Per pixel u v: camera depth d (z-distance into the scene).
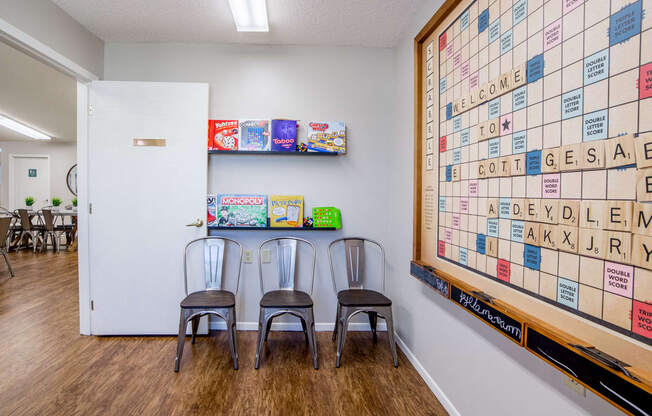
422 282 1.80
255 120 2.44
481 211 1.32
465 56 1.44
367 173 2.59
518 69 1.10
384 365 2.07
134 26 2.27
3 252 3.95
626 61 0.73
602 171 0.79
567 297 0.90
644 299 0.69
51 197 7.17
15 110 5.37
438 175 1.72
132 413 1.58
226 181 2.54
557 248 0.93
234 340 2.01
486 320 1.20
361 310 2.04
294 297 2.18
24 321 2.64
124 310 2.40
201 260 2.43
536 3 1.01
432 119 1.79
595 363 0.76
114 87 2.37
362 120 2.58
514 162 1.12
